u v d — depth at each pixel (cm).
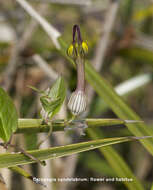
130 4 48
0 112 22
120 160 26
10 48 46
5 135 22
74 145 22
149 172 45
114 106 26
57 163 36
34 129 23
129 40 45
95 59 38
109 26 38
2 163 21
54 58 47
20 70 43
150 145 25
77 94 23
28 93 43
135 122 25
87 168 44
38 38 49
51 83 43
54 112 22
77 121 23
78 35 22
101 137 28
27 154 22
